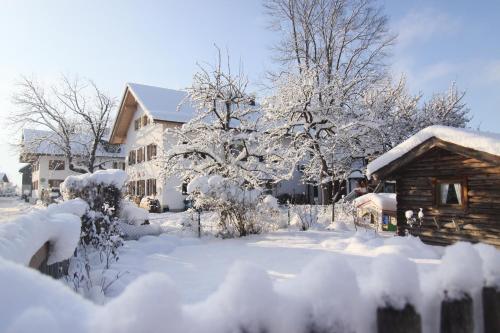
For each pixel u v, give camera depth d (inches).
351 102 759.7
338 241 413.4
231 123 977.5
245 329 44.6
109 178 452.1
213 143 657.6
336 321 49.0
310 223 609.3
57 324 40.3
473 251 65.8
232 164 636.7
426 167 387.5
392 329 53.4
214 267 305.4
